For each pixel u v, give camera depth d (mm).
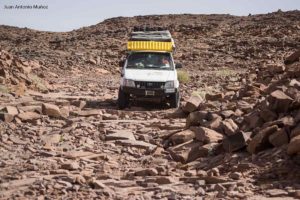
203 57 54750
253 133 10062
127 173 8719
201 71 43531
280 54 52406
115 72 42312
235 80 27281
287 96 10812
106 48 60844
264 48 57062
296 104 10492
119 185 7895
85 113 15617
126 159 10164
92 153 10406
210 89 23234
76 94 22578
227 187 7512
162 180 8016
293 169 7945
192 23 89938
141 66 18219
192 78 31734
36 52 49469
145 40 18859
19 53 48188
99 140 11969
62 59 44031
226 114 12305
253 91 16203
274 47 57594
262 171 8164
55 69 37688
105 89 25578
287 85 14602
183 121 14438
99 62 45438
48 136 12039
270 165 8320
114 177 8398
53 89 24281
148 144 11406
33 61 36781
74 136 12141
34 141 11492
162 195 7152
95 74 39094
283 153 8594
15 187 7668
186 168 9266
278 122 9695
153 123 14086
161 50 18844
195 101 15367
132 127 13695
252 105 13750
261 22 81312
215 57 54438
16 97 19359
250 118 10977
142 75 17500
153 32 19156
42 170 8820
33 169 8828
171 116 15383
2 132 12156
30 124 13602
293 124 9320
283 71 20297
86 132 12711
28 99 19156
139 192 7461
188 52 58250
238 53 55938
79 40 70875
